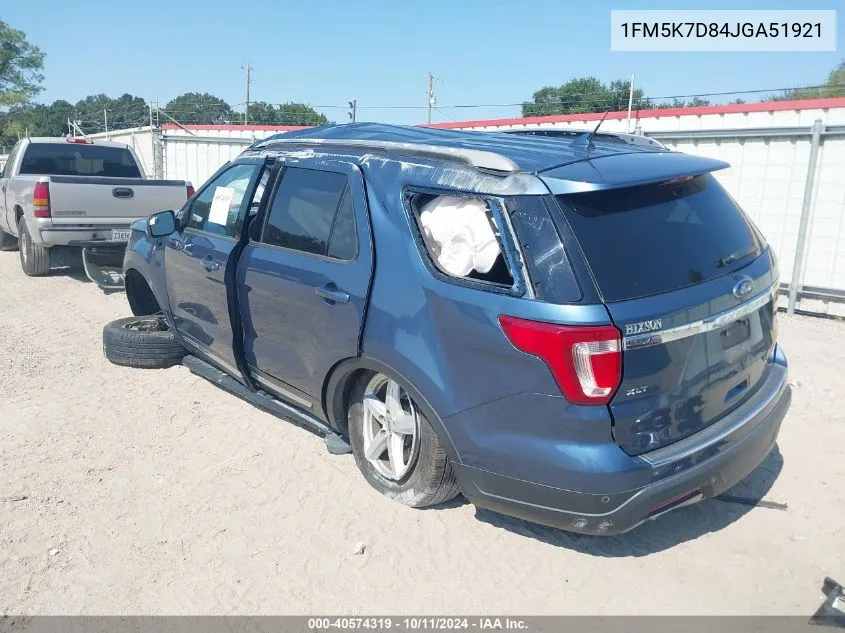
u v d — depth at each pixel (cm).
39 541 360
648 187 325
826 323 756
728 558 347
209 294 487
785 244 804
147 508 390
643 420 298
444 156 345
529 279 299
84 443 465
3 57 5881
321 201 402
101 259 908
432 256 341
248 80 5069
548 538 364
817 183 768
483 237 325
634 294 294
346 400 409
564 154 333
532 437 303
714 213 348
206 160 1516
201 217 511
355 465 436
